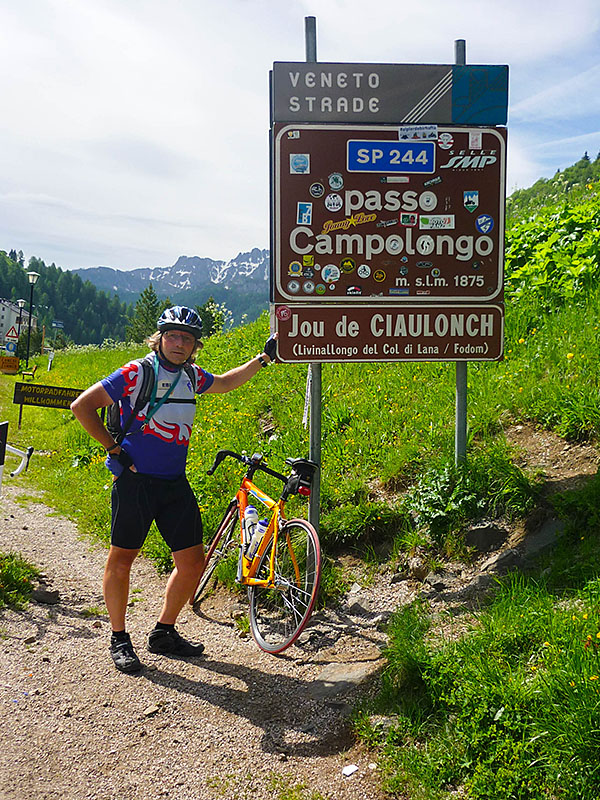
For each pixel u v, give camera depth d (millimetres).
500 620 3725
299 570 4605
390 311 5148
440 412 6598
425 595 4691
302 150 4992
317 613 4938
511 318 8156
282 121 4973
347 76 4977
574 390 5887
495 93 5078
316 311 5098
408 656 3617
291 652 4535
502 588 4168
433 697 3396
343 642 4523
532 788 2736
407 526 5367
